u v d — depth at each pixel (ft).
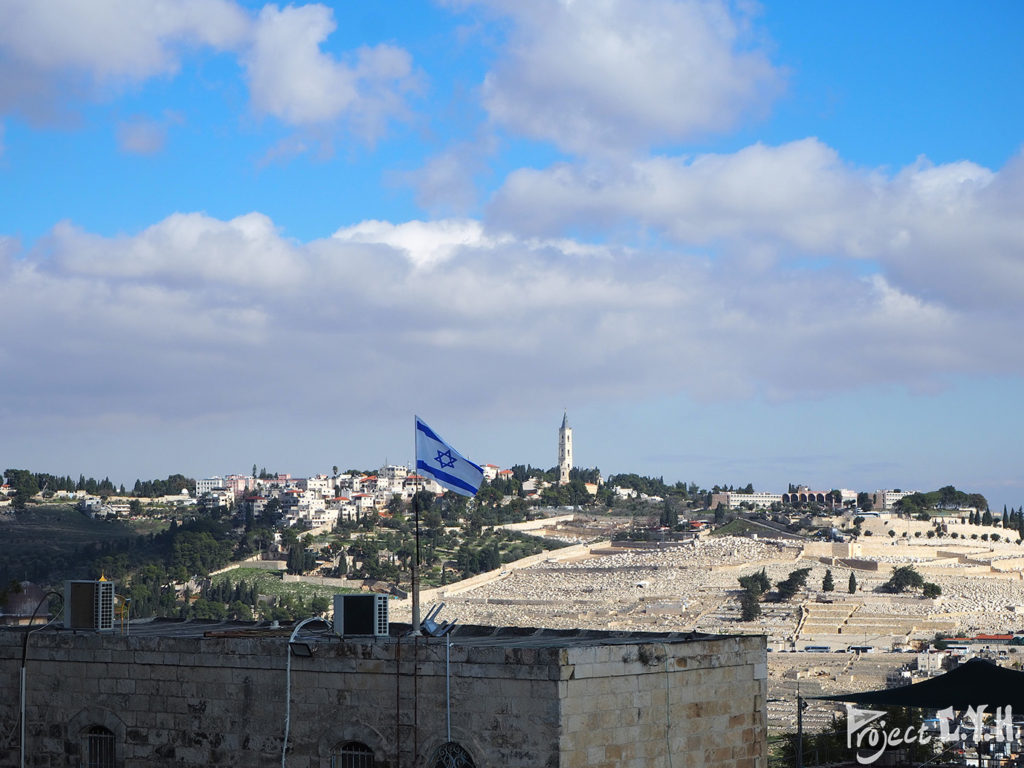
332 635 165.58
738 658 171.53
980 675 202.90
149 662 173.37
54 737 178.81
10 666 184.24
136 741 173.06
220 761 167.22
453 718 153.79
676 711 161.58
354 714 159.63
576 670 149.59
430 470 181.37
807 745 263.70
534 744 148.56
